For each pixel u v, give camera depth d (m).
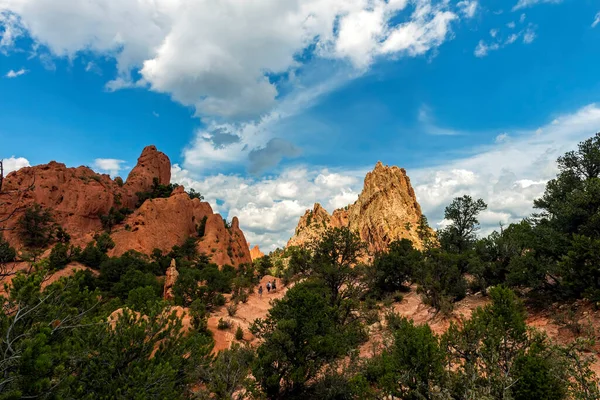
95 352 11.77
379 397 13.70
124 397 10.29
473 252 36.41
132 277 51.38
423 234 112.00
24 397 8.02
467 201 57.38
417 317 29.05
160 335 13.09
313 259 45.94
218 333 31.64
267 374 17.97
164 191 127.69
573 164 37.47
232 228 125.38
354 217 166.12
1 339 8.46
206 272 53.88
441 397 10.84
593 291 19.08
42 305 10.39
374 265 45.38
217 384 15.85
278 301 21.88
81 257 69.44
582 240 20.91
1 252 10.45
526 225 33.94
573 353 10.42
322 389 17.36
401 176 155.62
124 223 101.69
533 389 10.38
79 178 107.94
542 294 24.55
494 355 11.18
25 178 97.06
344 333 23.61
